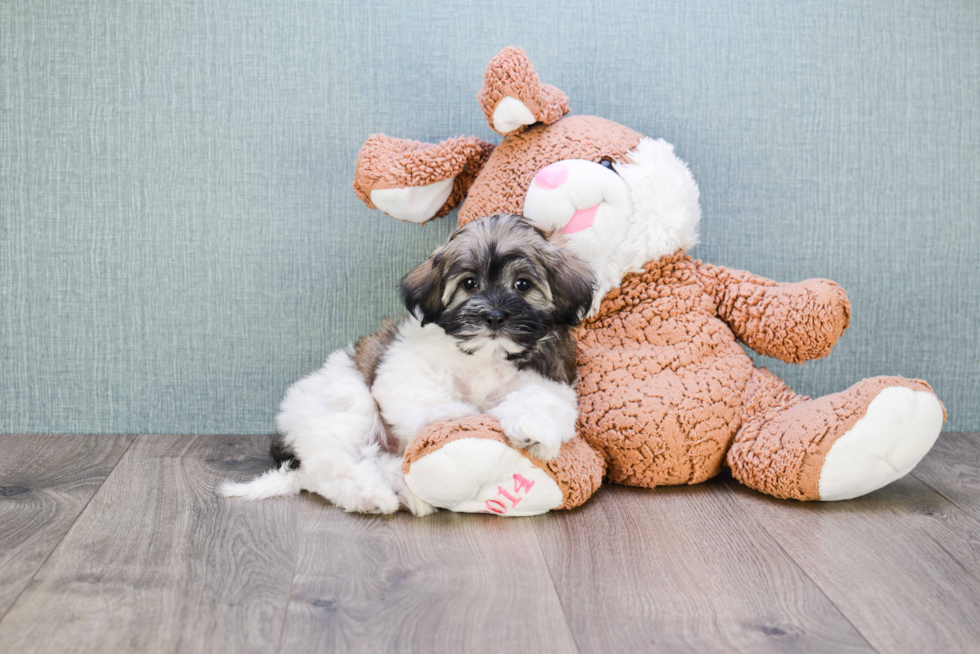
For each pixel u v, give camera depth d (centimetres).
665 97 207
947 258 215
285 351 211
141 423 211
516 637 109
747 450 166
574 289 156
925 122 210
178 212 205
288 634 109
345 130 204
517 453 147
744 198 210
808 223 212
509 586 124
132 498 162
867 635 110
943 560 135
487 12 203
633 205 172
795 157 210
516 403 149
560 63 204
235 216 206
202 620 112
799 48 207
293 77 203
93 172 203
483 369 159
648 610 117
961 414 217
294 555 135
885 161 211
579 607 118
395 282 209
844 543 142
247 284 208
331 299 210
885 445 154
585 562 133
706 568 131
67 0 198
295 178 205
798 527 149
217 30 201
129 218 205
